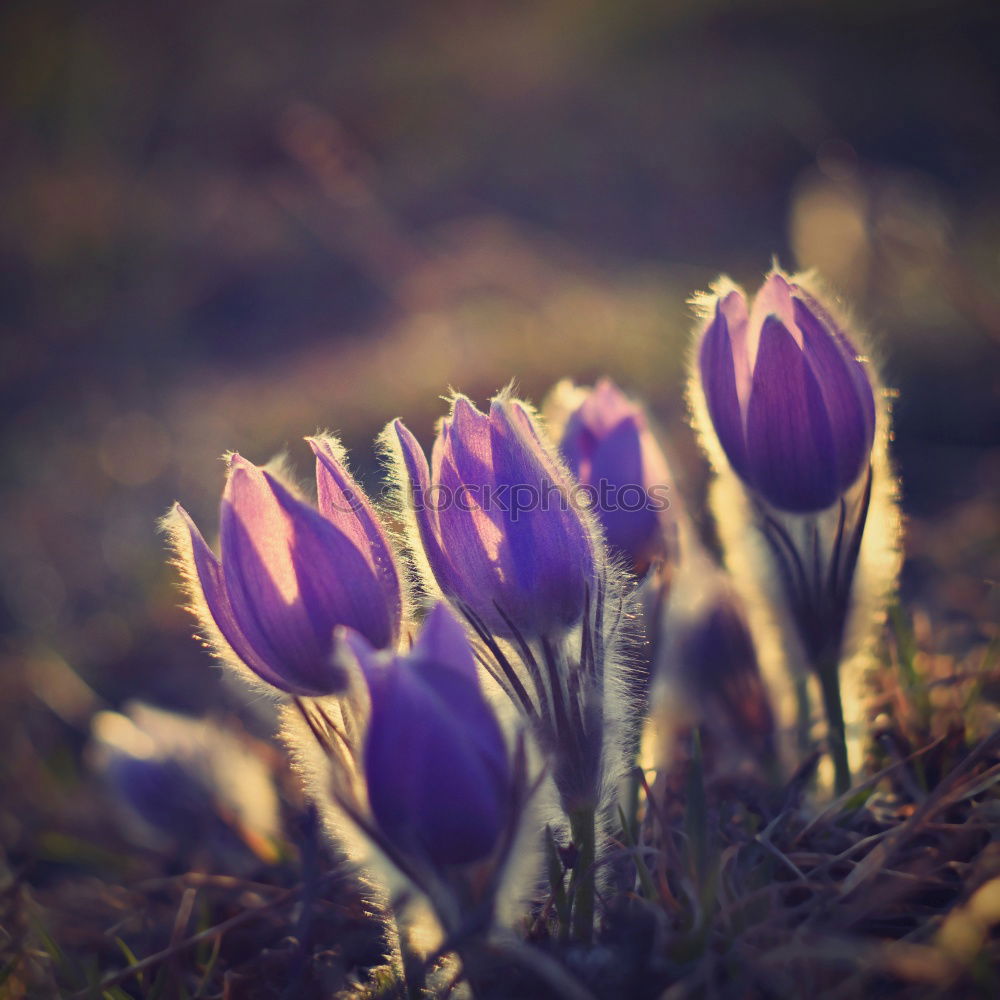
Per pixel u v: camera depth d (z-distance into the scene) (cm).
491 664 35
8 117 170
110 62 182
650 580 38
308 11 212
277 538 34
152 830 47
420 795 31
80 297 133
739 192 144
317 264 135
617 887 38
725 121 162
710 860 37
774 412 36
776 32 195
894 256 101
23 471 98
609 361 92
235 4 203
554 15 209
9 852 50
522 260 126
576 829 35
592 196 147
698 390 38
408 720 31
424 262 127
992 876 36
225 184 150
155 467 94
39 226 146
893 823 39
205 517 83
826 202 108
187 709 60
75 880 48
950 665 45
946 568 56
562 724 35
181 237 143
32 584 79
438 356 99
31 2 178
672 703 42
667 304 105
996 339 85
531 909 37
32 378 119
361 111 180
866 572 38
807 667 39
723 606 41
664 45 198
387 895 35
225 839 46
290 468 35
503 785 31
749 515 38
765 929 35
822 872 38
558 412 41
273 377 107
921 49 177
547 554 34
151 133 172
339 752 35
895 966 34
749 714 41
